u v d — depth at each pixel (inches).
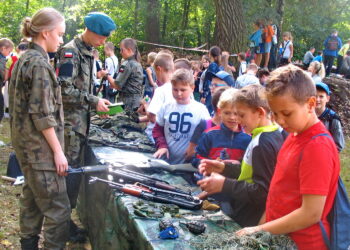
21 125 102.4
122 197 87.7
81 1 826.2
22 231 112.8
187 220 77.7
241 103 85.8
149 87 298.5
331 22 823.7
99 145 134.7
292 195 65.9
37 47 103.9
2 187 180.1
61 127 108.7
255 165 81.1
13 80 104.2
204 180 85.0
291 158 65.9
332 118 137.5
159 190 89.6
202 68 367.2
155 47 727.1
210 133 110.4
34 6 989.2
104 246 101.0
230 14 478.6
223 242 67.2
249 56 467.2
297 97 61.5
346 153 307.4
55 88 104.8
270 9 587.5
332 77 462.3
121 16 792.9
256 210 92.1
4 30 925.2
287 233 66.9
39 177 102.9
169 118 131.7
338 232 65.1
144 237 70.0
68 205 109.3
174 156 132.5
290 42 474.6
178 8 828.0
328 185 62.1
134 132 153.2
